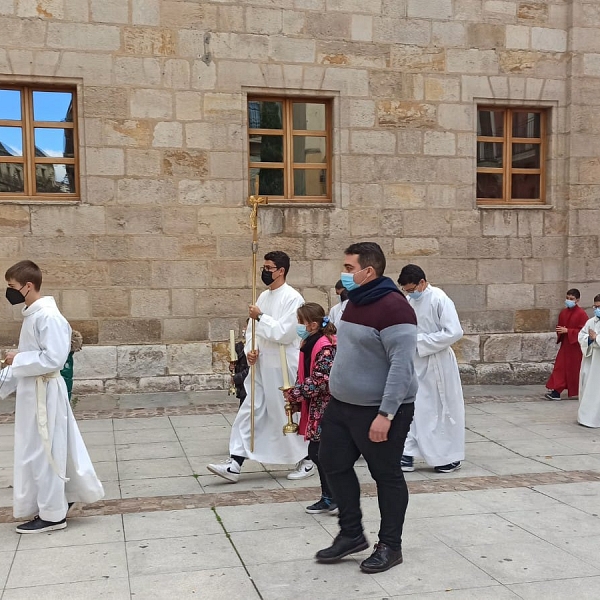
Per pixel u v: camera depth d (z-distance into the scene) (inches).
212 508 184.5
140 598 131.4
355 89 365.1
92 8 331.6
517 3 385.7
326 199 371.6
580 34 391.2
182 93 344.2
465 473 223.8
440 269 381.1
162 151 343.3
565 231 397.1
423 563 147.6
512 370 388.8
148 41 339.0
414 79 373.1
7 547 156.8
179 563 147.6
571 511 183.2
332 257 365.1
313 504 186.4
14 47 323.3
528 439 270.5
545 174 401.7
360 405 142.4
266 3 351.6
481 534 165.5
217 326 352.5
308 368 186.2
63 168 341.4
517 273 392.2
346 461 147.3
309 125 369.4
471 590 134.6
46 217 331.3
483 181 395.9
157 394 341.4
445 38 376.5
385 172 371.2
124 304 342.0
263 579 139.7
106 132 335.9
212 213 350.3
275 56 354.0
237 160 352.2
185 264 348.5
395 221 373.4
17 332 328.8
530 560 149.5
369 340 140.9
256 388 213.0
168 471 221.3
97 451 245.1
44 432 164.6
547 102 393.1
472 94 381.4
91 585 136.9
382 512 145.9
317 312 184.9
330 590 134.7
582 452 250.5
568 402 345.4
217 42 346.9
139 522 173.3
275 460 209.8
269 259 212.5
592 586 136.6
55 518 166.1
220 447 250.8
